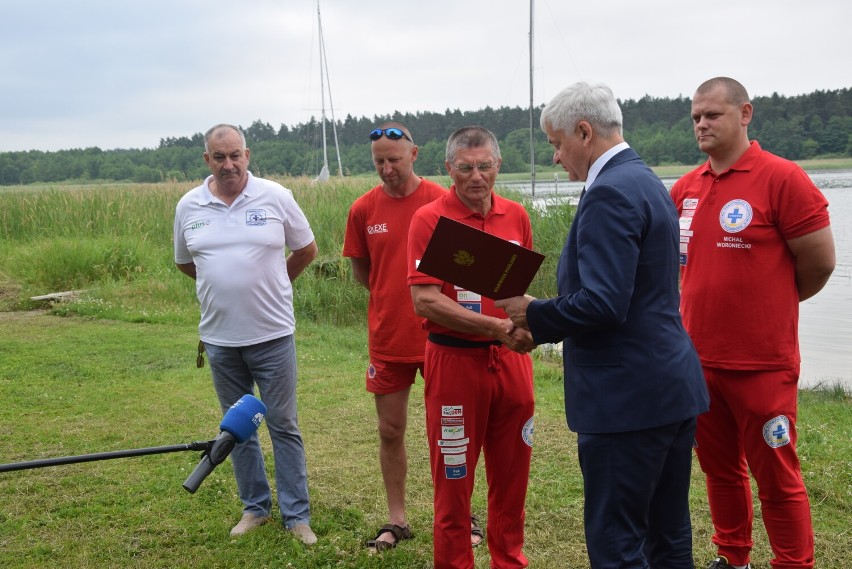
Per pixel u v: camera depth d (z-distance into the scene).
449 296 3.49
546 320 2.82
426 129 44.69
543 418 6.26
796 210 3.40
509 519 3.64
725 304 3.51
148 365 8.21
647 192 2.78
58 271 13.05
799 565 3.48
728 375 3.54
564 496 4.75
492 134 3.46
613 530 2.86
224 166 4.09
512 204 3.65
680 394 2.82
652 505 3.04
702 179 3.69
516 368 3.54
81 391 7.23
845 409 6.66
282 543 4.16
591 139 2.89
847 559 3.85
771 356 3.46
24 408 6.70
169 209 17.28
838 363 8.54
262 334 4.17
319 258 12.27
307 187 17.72
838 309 11.37
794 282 3.55
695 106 3.58
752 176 3.50
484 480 5.07
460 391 3.45
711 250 3.56
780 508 3.50
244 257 4.13
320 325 10.45
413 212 4.05
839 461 5.04
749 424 3.51
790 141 47.56
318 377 7.70
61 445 5.77
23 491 4.90
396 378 4.13
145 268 13.65
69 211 16.69
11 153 65.62
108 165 64.00
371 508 4.64
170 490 4.92
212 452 2.93
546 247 12.03
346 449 5.68
